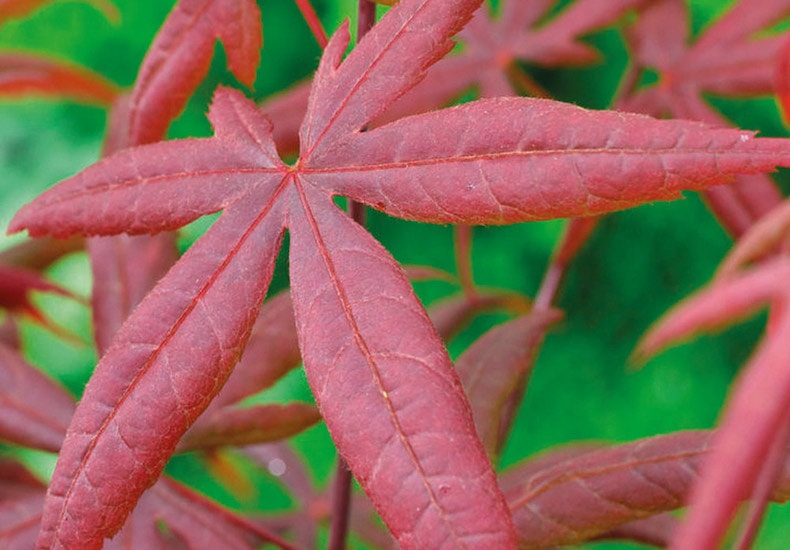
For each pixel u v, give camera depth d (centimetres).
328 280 20
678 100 27
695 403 81
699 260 83
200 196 21
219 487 73
